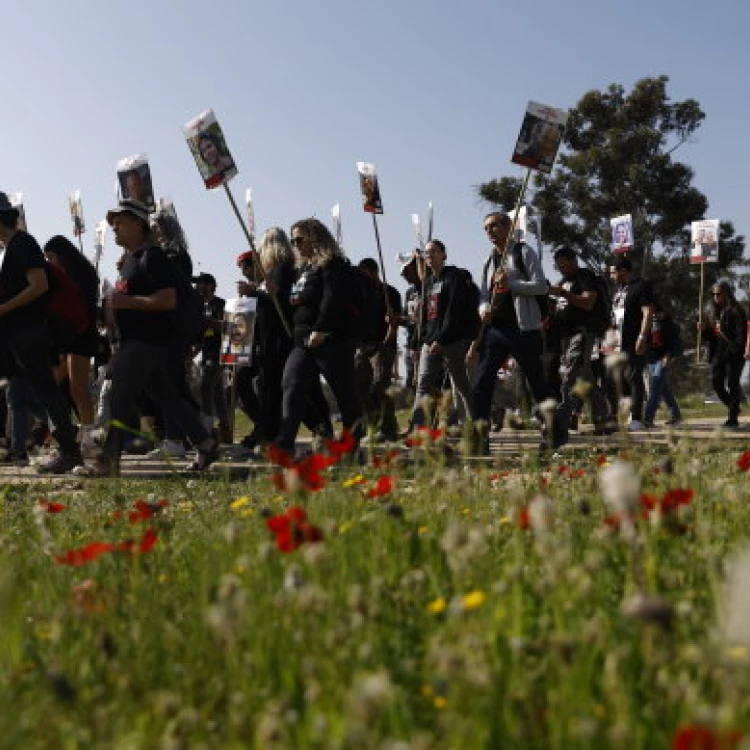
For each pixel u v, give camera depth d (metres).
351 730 1.71
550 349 12.12
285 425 8.77
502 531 3.74
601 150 48.81
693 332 48.69
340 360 8.69
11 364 8.95
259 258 9.54
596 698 2.18
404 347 12.45
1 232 8.86
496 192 49.16
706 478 4.49
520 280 9.55
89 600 2.80
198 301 9.97
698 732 1.54
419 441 4.55
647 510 3.25
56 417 8.97
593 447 5.83
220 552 3.48
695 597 2.78
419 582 2.85
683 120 49.59
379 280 11.85
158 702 2.08
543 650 2.36
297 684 2.34
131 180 9.17
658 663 2.21
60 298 8.88
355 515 3.94
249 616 2.50
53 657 2.53
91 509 5.61
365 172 11.89
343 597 2.78
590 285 11.95
